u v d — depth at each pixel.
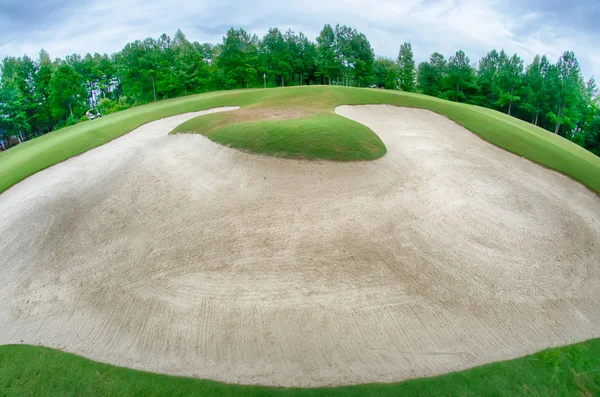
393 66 85.81
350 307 12.93
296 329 12.19
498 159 24.80
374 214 17.19
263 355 11.43
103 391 10.47
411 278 14.13
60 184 21.67
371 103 33.69
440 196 19.08
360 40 68.38
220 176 20.09
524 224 17.80
